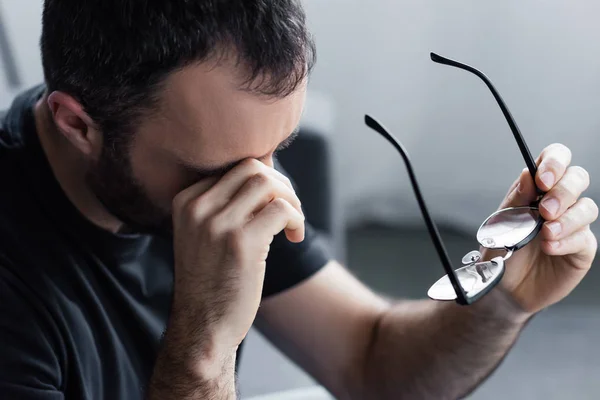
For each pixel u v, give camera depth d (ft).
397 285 7.26
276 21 2.41
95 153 2.76
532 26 6.83
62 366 2.89
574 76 6.89
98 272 3.04
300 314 3.67
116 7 2.39
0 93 4.65
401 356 3.44
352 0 7.10
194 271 2.69
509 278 3.07
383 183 7.93
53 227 2.91
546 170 2.81
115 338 3.12
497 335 3.22
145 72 2.44
